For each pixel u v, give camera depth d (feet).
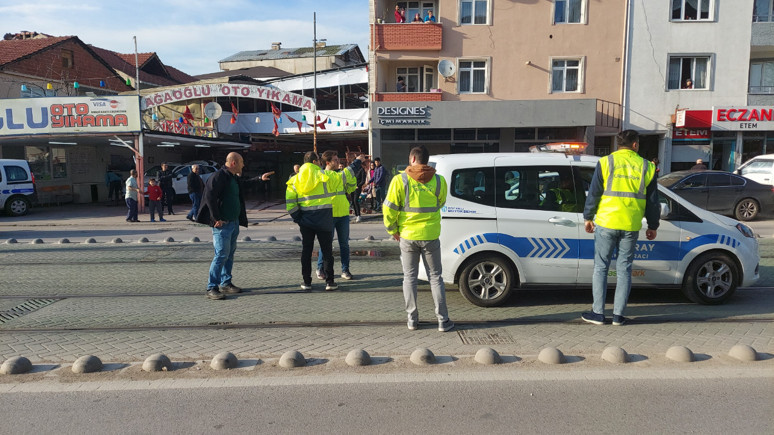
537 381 13.57
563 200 20.18
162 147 94.84
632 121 75.41
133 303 21.84
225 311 20.57
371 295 22.97
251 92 77.87
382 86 79.00
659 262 20.11
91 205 79.05
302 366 14.65
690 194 49.01
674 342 16.55
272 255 32.83
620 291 18.08
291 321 19.17
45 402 12.59
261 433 11.15
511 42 75.77
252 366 14.64
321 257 24.70
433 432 11.17
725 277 20.52
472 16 76.33
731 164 74.84
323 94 99.96
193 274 27.43
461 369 14.35
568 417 11.76
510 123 73.00
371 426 11.42
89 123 62.59
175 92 74.74
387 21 80.48
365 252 33.81
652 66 74.59
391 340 16.99
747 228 20.94
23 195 63.46
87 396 12.88
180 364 14.78
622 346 16.20
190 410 12.17
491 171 20.34
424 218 17.31
